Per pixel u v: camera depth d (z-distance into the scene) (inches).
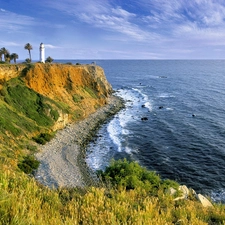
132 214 247.1
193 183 1146.7
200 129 1945.1
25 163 1173.7
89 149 1608.0
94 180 1180.5
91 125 2134.6
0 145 1197.7
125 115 2482.8
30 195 251.0
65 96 2340.1
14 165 1080.2
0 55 3043.8
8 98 1759.4
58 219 202.5
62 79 2476.6
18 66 2074.3
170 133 1873.8
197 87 4303.6
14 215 176.9
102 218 222.8
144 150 1557.6
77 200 296.4
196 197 577.6
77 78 2716.5
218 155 1451.8
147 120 2269.9
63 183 1095.0
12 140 1336.1
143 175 749.9
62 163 1336.1
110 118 2389.3
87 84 2819.9
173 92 3843.5
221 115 2373.3
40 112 1854.1
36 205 226.8
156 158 1428.4
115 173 758.5
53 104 2006.6
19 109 1747.0
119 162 819.4
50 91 2224.4
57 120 1908.2
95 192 319.0
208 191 1077.8
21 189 257.1
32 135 1581.0
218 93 3614.7
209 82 4945.9
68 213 240.7
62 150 1534.2
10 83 1925.4
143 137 1804.9
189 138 1750.7
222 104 2859.3
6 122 1439.5
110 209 265.3
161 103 3021.7
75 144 1676.9
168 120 2245.3
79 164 1369.3
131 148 1595.7
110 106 2812.5
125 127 2066.9
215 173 1237.7
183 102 3038.9
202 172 1249.4
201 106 2792.8
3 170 331.9
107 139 1791.3
